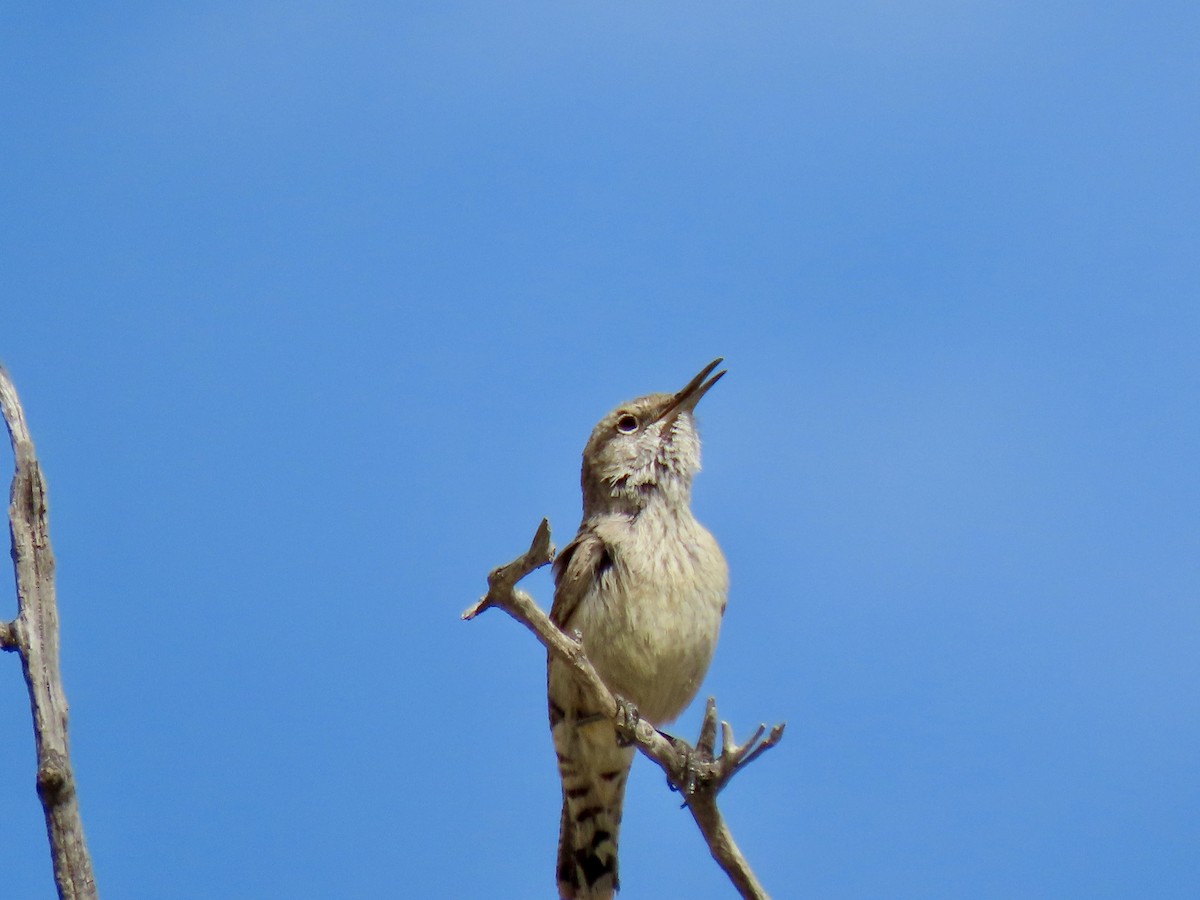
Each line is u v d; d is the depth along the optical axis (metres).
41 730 8.03
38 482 8.61
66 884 7.74
